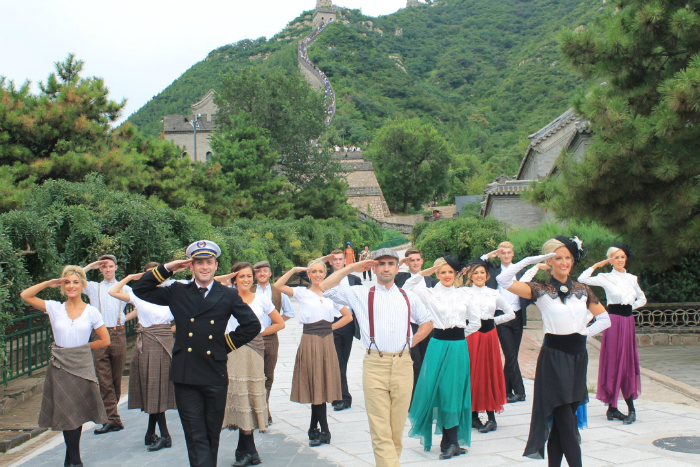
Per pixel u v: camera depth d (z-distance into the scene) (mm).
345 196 48562
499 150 112000
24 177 15906
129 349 12695
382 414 4895
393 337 4949
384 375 4938
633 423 6852
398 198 87000
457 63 172875
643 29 10906
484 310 6492
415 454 5855
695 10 10461
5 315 7953
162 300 4883
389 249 5109
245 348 5766
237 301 4852
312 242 33406
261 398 5770
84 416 5645
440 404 5711
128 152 22016
